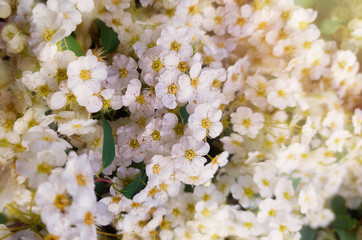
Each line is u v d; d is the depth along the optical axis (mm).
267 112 132
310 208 132
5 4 110
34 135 105
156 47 112
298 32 132
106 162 109
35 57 108
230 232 129
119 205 117
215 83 127
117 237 125
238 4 134
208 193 128
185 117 115
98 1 121
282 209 125
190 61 112
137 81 112
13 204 107
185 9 127
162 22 123
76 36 121
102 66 108
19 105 111
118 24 122
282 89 129
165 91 111
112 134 114
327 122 133
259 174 125
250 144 129
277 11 132
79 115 112
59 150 102
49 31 105
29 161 100
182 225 127
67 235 98
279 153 127
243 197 127
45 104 112
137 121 115
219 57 130
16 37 108
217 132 114
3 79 112
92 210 105
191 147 112
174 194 123
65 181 95
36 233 105
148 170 111
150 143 114
